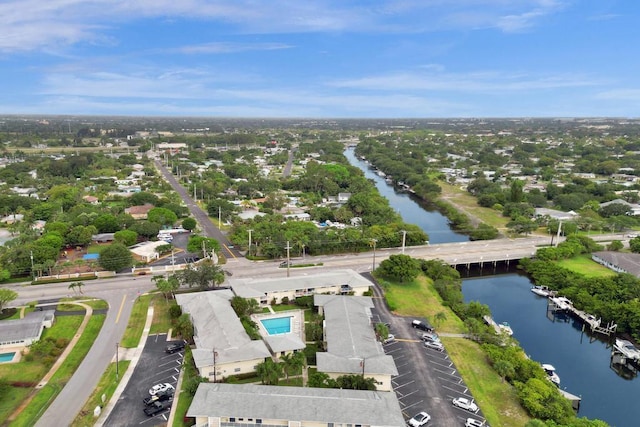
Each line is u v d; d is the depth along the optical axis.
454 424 80.75
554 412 81.81
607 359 114.12
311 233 178.00
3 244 170.62
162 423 78.38
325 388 81.50
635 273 152.12
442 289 142.00
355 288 134.50
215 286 139.12
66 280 142.38
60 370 94.00
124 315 119.38
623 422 90.12
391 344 108.56
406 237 185.25
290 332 111.75
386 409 75.62
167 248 170.12
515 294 153.62
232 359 90.62
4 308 121.19
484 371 98.44
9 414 80.06
